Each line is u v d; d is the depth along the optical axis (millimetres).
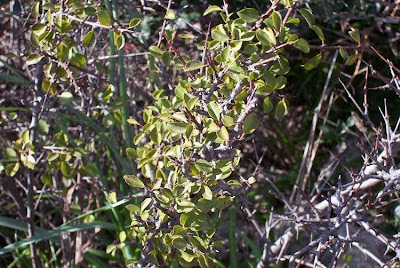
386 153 676
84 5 727
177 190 636
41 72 782
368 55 1021
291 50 1068
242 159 1070
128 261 717
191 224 647
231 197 671
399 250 676
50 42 721
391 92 1004
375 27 977
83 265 860
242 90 667
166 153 690
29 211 798
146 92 924
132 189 861
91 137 884
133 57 943
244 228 938
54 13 730
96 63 776
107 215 896
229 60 657
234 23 670
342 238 739
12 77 796
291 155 1076
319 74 1068
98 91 846
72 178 870
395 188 669
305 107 1101
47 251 905
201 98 662
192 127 644
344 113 1052
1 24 978
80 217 805
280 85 657
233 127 654
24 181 917
